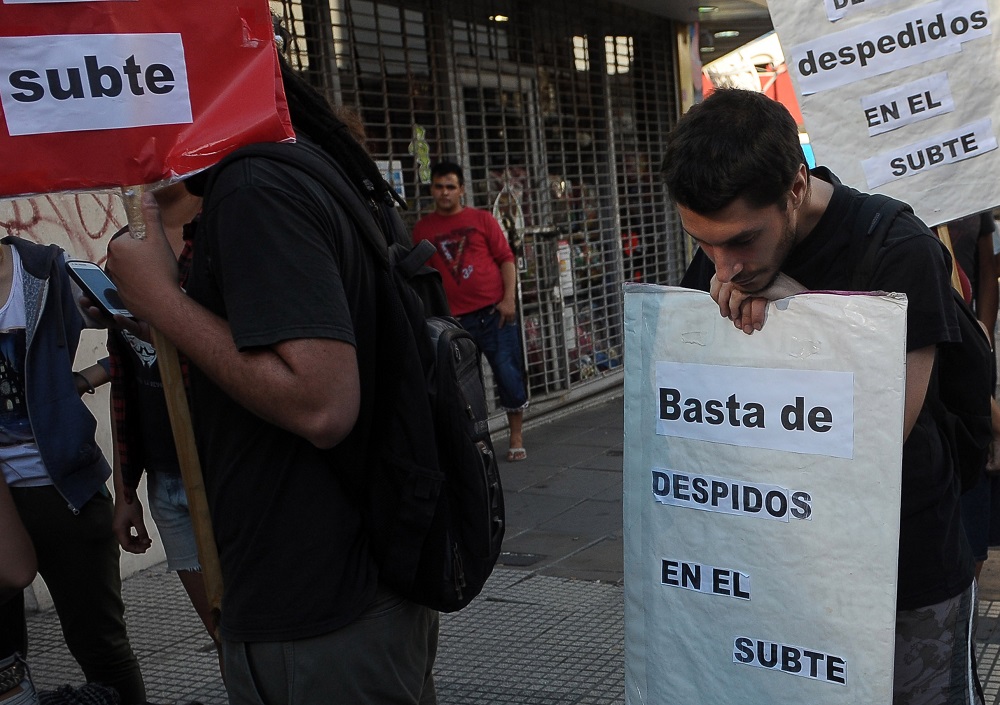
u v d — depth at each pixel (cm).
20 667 208
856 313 150
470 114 718
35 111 161
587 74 859
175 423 175
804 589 160
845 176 300
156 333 174
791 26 297
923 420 178
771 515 162
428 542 181
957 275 296
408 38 673
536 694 340
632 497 181
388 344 177
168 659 389
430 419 179
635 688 184
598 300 881
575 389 834
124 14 164
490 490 194
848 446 153
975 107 289
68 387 287
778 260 159
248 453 170
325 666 171
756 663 167
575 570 460
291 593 168
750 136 151
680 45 989
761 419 161
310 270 158
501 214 752
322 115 183
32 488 284
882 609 153
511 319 652
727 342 164
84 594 292
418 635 188
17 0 159
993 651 343
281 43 200
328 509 170
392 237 203
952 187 293
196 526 179
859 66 294
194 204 270
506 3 756
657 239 967
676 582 175
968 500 273
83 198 457
